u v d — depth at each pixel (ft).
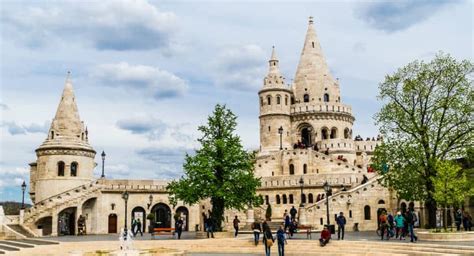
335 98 297.94
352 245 110.52
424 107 136.05
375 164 143.84
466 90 133.69
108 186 199.93
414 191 134.82
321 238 114.73
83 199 192.85
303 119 285.64
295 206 206.49
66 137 208.95
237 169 146.92
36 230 176.55
